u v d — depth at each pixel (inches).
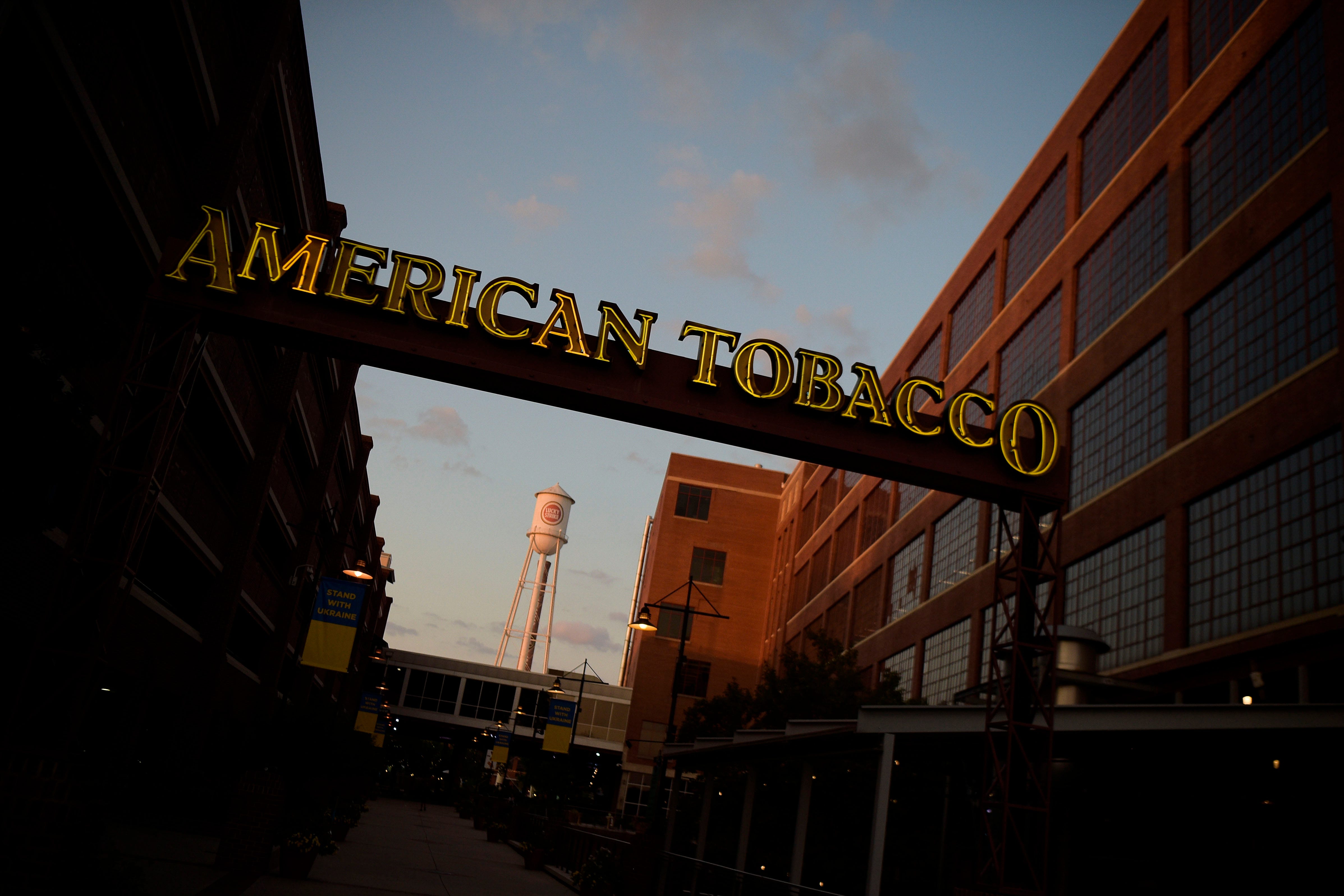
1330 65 990.4
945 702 1825.8
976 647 1699.1
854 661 1531.7
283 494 1571.1
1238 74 1185.4
